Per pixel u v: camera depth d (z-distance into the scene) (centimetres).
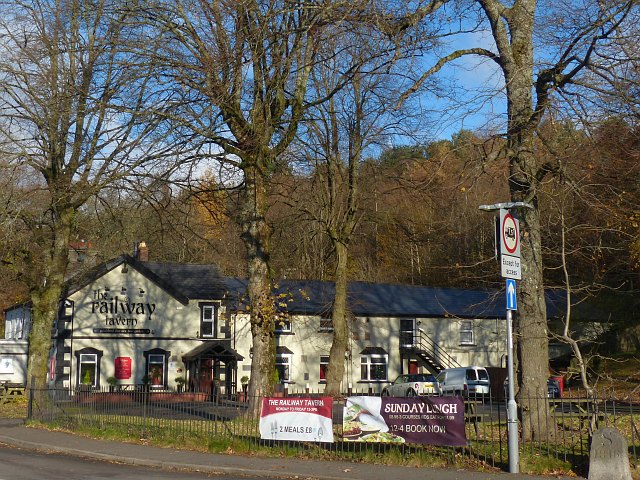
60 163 2623
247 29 1881
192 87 1902
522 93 1620
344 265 3556
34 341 2722
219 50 1870
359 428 1491
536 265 1603
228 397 1902
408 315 4866
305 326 4600
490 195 1900
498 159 1552
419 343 4884
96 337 4200
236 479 1398
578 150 1605
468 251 3975
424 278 5725
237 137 2105
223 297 4425
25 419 2533
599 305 4584
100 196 2480
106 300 4250
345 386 4625
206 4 1844
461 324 5034
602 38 1506
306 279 4869
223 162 2180
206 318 4416
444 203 2212
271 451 1627
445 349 4956
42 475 1419
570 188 1575
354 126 3325
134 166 2011
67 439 2022
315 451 1575
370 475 1348
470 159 1571
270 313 2169
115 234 2827
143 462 1611
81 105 2106
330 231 3431
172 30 1952
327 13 1728
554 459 1352
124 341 4250
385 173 3275
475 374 4156
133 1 1967
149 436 1916
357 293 4881
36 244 2919
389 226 3512
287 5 1878
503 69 1664
